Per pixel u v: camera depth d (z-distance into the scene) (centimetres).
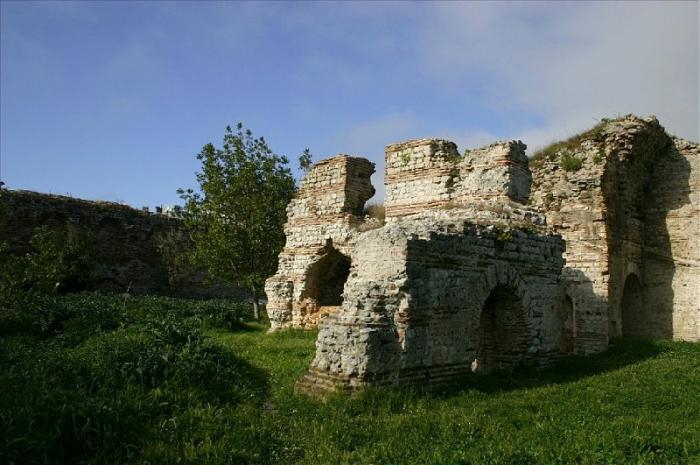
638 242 2200
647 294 2238
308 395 951
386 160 2033
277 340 1741
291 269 2103
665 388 1068
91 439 657
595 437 705
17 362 951
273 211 2653
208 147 2673
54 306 1606
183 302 2553
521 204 1616
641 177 2230
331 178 2030
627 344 1820
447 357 1081
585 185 1944
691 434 739
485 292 1182
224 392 930
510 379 1141
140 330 1305
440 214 1487
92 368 895
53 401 698
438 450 659
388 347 974
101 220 3475
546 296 1349
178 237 3681
